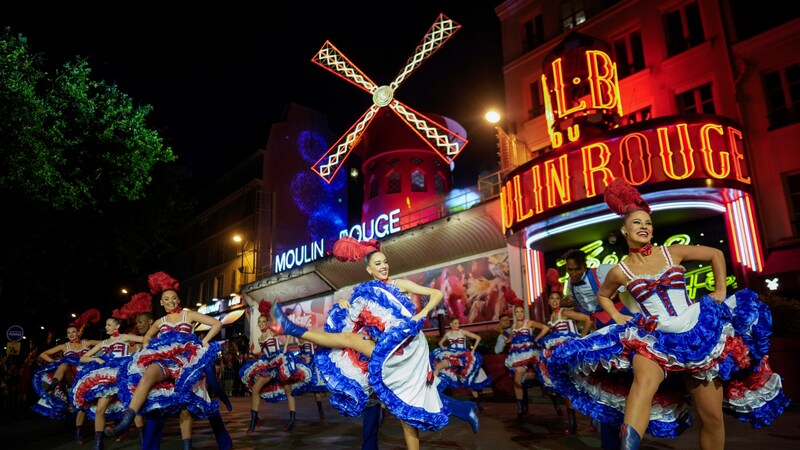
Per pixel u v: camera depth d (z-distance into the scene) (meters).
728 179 12.04
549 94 15.42
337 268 24.38
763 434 6.01
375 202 26.22
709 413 3.32
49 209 13.23
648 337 3.34
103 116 14.08
